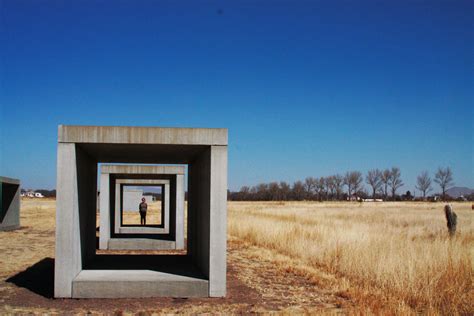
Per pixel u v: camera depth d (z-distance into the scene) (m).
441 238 14.94
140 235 17.38
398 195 107.62
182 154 9.63
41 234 18.62
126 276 8.25
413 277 8.48
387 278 8.84
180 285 7.91
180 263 10.06
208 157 8.34
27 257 12.25
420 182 99.75
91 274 8.39
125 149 8.72
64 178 7.70
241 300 7.80
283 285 9.18
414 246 12.14
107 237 14.95
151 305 7.29
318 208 50.09
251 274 10.37
